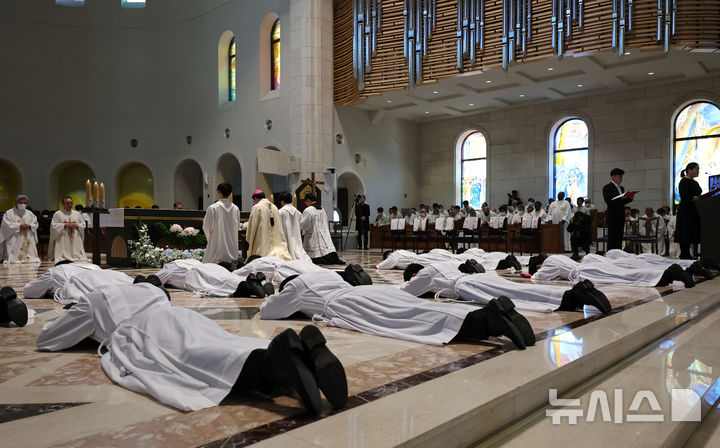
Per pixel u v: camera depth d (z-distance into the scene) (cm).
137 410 181
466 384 202
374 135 1844
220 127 1861
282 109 1670
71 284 432
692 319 408
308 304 356
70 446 148
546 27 1236
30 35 1973
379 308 319
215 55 1883
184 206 1998
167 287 578
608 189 811
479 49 1327
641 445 174
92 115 2014
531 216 1405
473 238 1475
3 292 352
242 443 150
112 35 2016
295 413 176
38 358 262
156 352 217
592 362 255
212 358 200
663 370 266
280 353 180
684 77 1471
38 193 1977
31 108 1969
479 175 1931
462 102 1717
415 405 178
